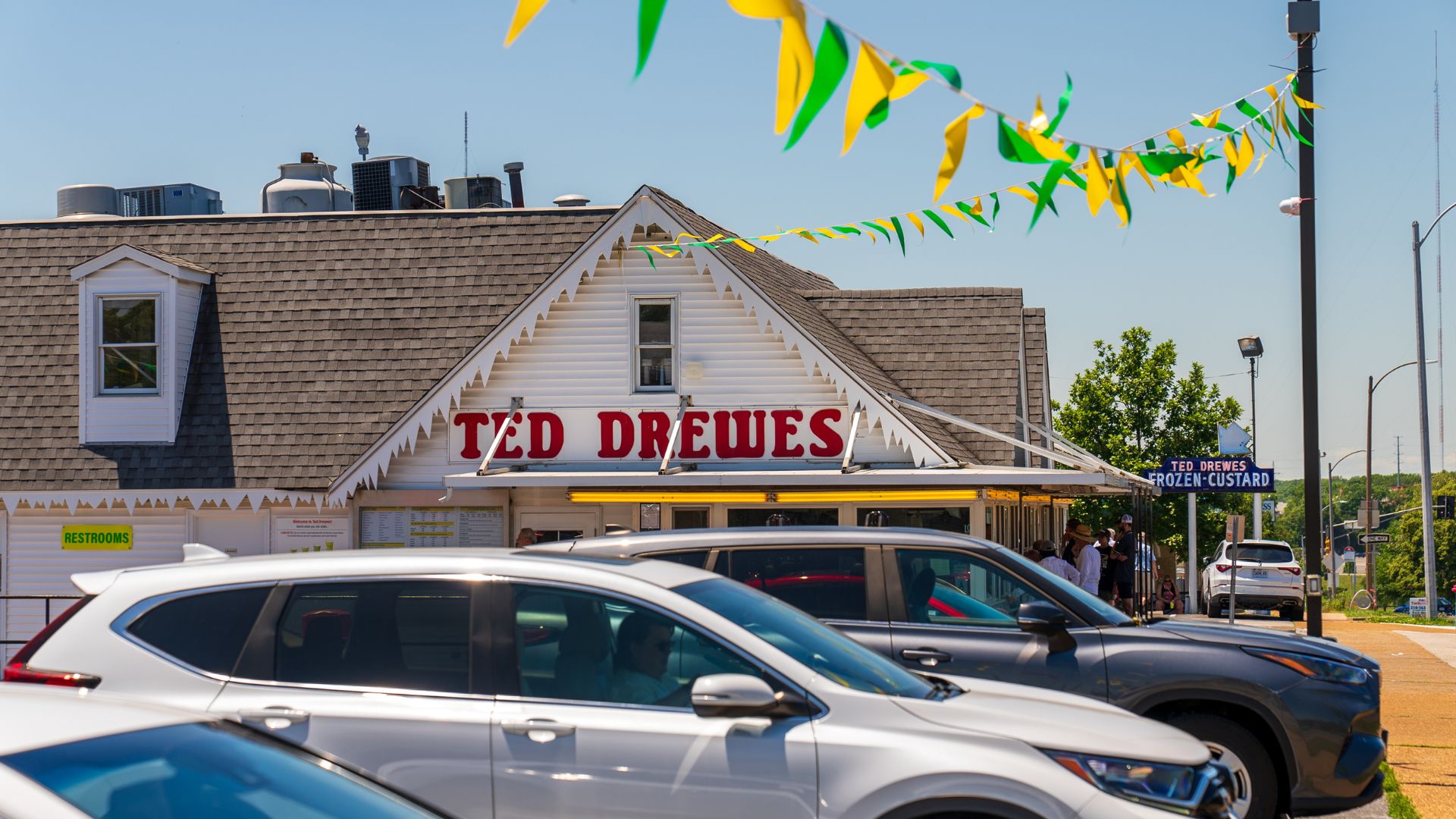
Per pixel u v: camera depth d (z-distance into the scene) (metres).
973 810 5.11
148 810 3.34
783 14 2.50
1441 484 107.69
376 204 27.34
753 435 18.73
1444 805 9.51
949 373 20.36
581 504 19.08
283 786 3.73
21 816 3.00
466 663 5.71
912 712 5.40
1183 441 45.06
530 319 19.02
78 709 3.67
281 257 21.52
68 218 22.48
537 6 2.42
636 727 5.42
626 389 19.05
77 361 20.41
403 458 19.31
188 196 27.47
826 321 21.05
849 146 2.77
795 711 5.37
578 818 5.38
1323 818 9.29
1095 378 46.31
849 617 8.28
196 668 5.88
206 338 20.58
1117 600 20.88
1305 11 15.13
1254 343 31.52
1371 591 44.59
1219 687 7.91
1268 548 32.38
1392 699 15.30
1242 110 5.91
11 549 19.58
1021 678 7.97
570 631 5.70
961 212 7.02
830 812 5.18
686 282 19.00
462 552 6.14
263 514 19.42
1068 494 21.80
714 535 8.62
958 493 16.88
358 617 5.87
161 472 19.30
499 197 27.31
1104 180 3.91
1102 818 5.09
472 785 5.48
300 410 19.72
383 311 20.72
